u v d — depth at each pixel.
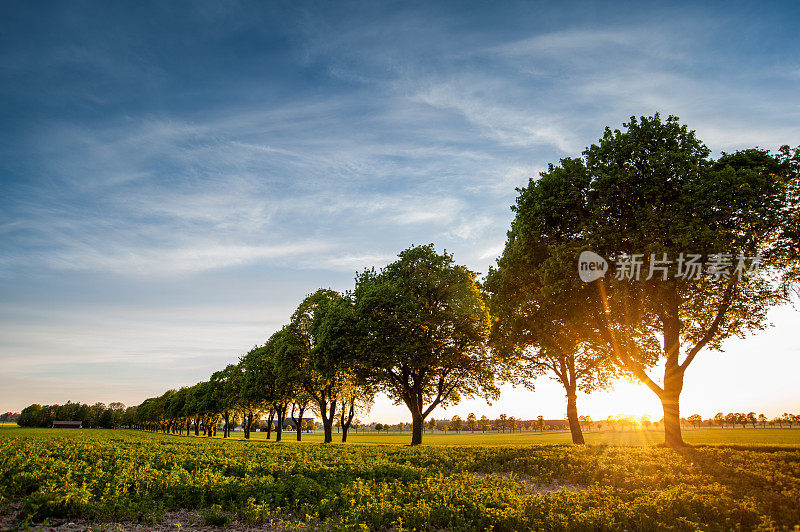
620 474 15.94
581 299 24.27
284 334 54.56
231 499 12.01
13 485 12.05
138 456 21.12
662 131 24.05
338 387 52.84
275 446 34.41
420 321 36.50
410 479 15.62
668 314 24.66
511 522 9.83
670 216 21.89
